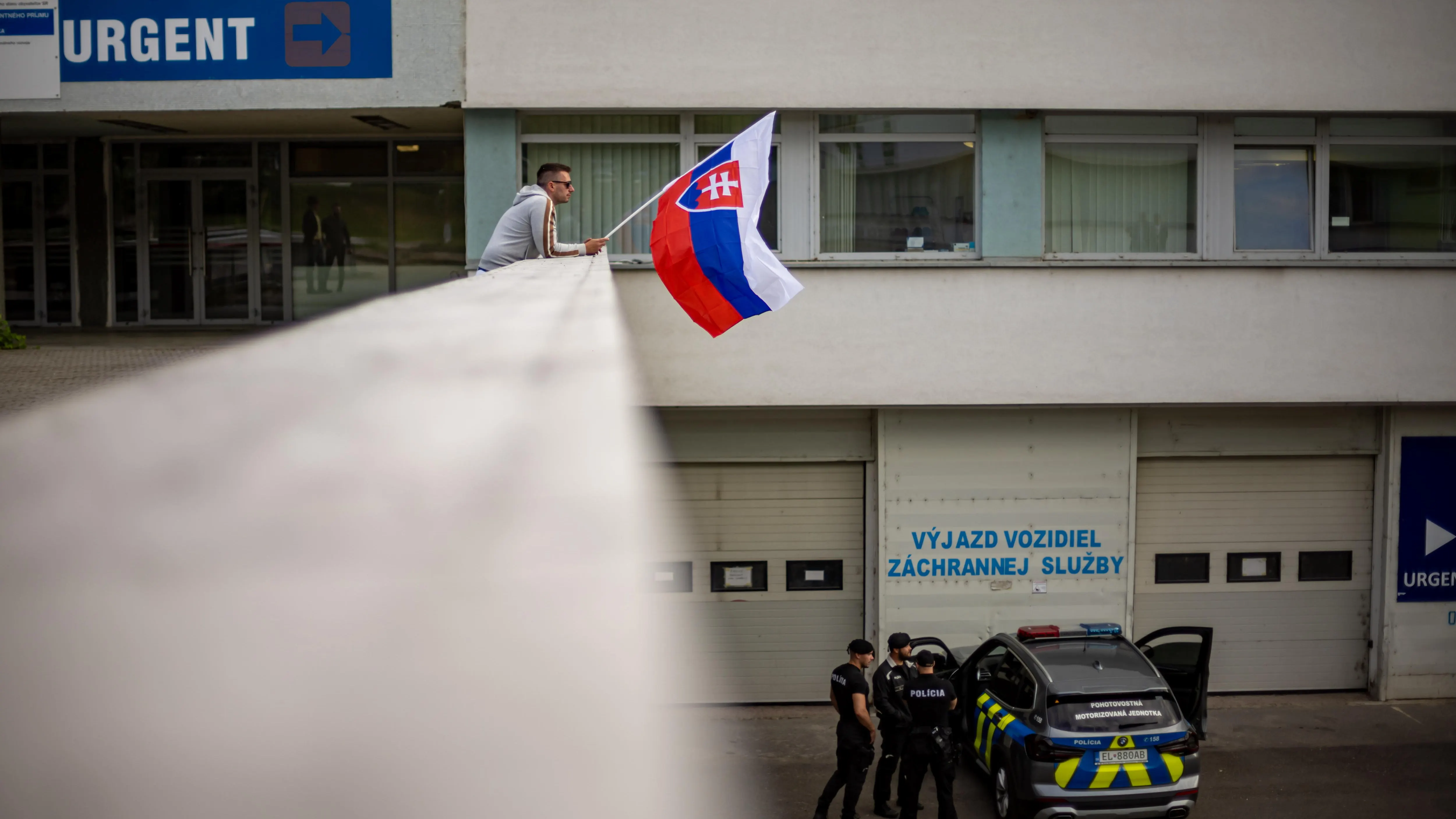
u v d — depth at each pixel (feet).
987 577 43.34
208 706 1.24
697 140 40.60
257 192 49.29
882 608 43.09
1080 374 41.63
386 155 49.19
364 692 1.34
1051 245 42.22
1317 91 41.24
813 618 43.83
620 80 39.50
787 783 36.73
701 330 40.88
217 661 1.32
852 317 41.14
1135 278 41.50
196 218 49.37
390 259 49.37
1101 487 43.34
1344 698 45.21
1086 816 31.30
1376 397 42.39
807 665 43.96
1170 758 31.45
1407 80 41.34
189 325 49.52
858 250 41.47
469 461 2.27
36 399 10.15
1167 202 42.37
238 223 49.39
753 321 40.98
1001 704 34.19
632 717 1.63
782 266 30.50
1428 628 44.96
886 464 42.86
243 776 1.16
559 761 1.40
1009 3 40.19
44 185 49.29
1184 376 41.86
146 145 49.21
